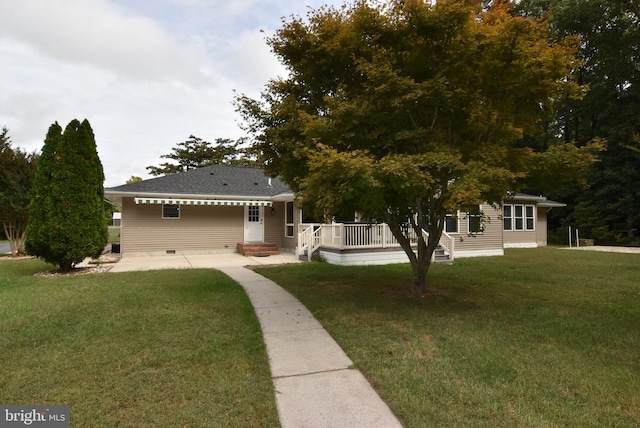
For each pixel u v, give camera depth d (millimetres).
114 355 3795
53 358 3691
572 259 13430
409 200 5961
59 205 9289
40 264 11586
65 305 5789
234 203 14945
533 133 6613
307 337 4547
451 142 6039
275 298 6637
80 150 9633
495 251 15961
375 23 5273
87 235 9602
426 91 4922
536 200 21016
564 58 4863
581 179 5762
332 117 5621
